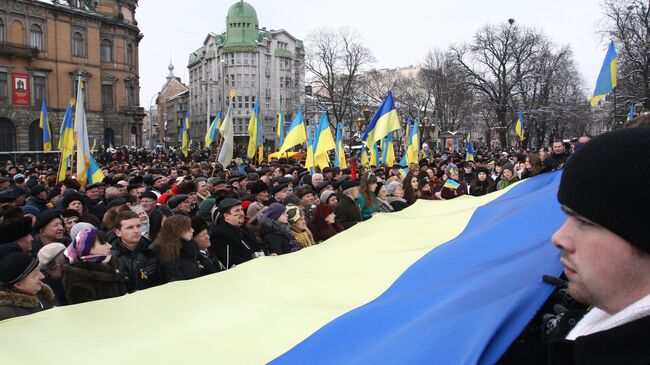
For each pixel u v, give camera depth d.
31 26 57.28
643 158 0.95
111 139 65.69
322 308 3.02
